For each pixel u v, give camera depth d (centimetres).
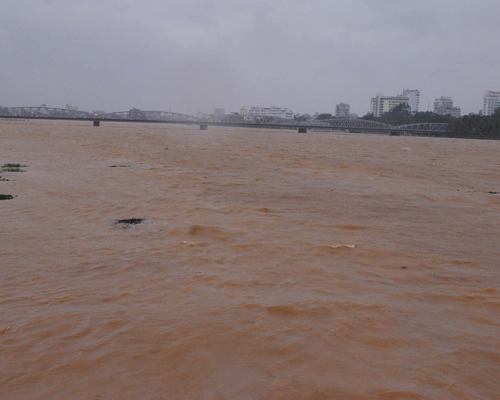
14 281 795
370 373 531
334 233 1148
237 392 489
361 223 1269
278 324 640
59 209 1332
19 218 1223
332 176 2238
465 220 1337
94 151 3231
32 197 1494
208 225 1166
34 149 3284
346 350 579
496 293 787
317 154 3772
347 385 505
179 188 1725
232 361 548
